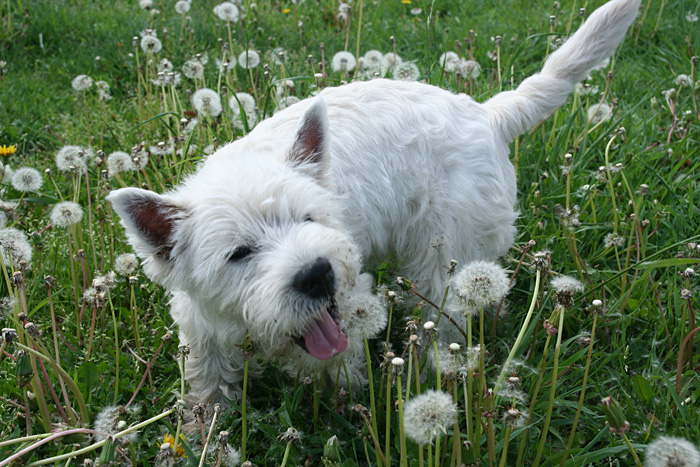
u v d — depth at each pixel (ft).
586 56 4.50
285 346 3.79
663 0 7.09
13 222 4.77
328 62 6.81
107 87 6.09
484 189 4.35
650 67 6.63
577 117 5.74
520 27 7.38
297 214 3.72
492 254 4.49
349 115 4.23
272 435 3.85
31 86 6.59
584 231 4.85
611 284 4.52
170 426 3.78
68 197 5.24
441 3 8.26
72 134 5.98
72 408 3.95
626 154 5.29
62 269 4.73
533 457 3.73
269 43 7.43
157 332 4.38
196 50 7.15
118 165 4.90
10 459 3.27
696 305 4.34
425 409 3.04
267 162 3.83
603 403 3.03
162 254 3.79
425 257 4.33
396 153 4.23
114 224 4.99
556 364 3.32
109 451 3.25
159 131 5.82
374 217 4.23
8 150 5.25
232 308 3.75
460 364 3.24
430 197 4.27
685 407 3.83
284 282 3.52
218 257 3.64
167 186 5.16
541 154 5.39
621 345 4.18
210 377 4.11
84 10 7.98
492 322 4.42
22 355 3.45
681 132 5.63
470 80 5.91
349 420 3.93
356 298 3.52
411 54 6.85
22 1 7.69
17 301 3.83
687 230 4.80
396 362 3.17
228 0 8.00
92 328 4.12
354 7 7.93
